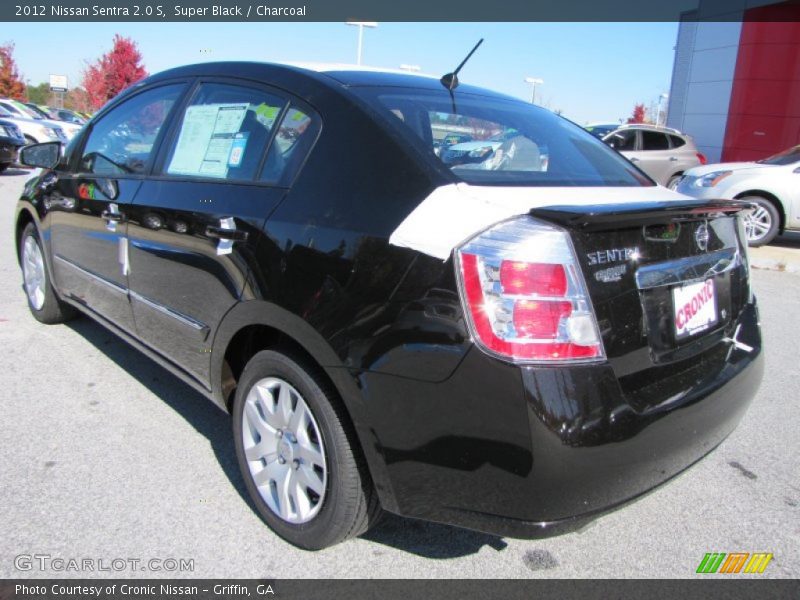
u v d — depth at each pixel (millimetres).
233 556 2400
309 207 2287
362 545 2516
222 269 2555
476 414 1845
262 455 2529
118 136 3605
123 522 2557
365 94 2475
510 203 1979
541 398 1783
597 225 1894
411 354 1932
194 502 2711
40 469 2893
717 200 2383
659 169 14312
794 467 3232
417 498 2031
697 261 2332
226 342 2613
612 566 2463
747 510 2857
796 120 17453
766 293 6902
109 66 39469
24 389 3688
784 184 8984
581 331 1858
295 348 2369
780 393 4129
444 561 2445
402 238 1998
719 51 19203
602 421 1849
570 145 2867
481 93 3047
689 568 2465
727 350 2488
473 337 1830
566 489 1834
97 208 3520
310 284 2188
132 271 3236
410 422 1963
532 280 1821
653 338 2111
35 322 4805
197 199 2756
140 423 3359
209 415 3488
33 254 4688
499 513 1895
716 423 2279
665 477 2119
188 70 3262
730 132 18922
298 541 2416
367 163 2225
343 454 2186
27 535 2451
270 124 2627
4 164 16406
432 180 2080
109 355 4246
